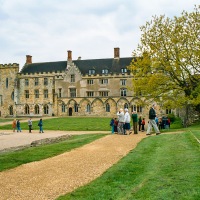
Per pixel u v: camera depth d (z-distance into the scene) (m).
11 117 87.31
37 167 13.41
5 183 10.84
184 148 15.55
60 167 13.13
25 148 21.16
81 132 40.41
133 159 13.76
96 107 78.50
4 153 18.28
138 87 37.53
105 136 24.91
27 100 87.38
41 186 10.26
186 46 36.34
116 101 77.00
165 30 37.03
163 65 36.94
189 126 37.59
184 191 8.52
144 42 37.94
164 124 38.97
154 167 11.77
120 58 83.69
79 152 16.92
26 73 87.62
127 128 26.56
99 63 84.25
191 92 36.41
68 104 81.12
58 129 47.22
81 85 81.75
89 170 12.28
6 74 89.56
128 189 9.22
